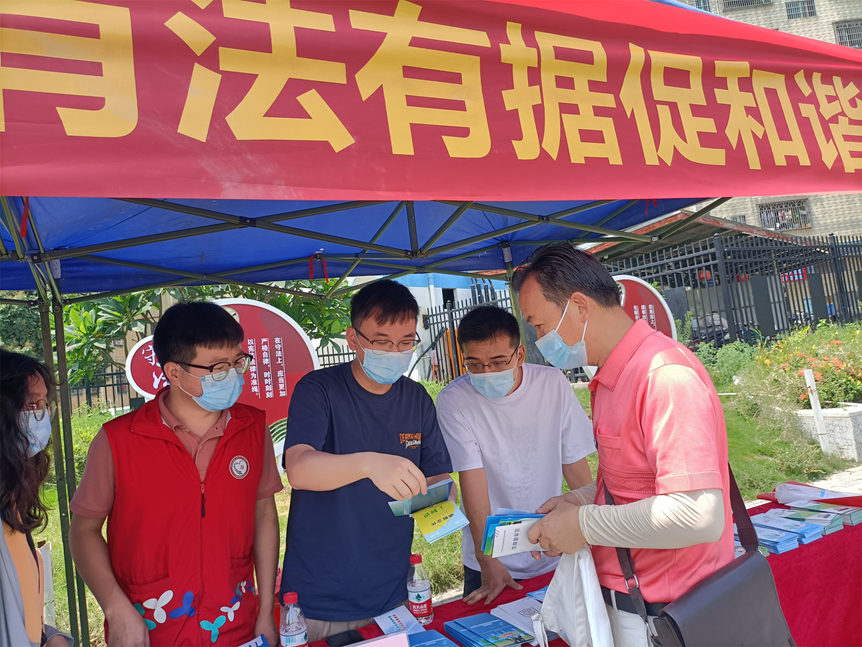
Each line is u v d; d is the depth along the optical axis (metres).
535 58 1.33
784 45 1.72
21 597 1.37
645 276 9.50
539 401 2.37
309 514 1.90
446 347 11.05
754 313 8.94
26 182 0.87
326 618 1.83
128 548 1.73
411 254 2.92
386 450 1.97
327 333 6.12
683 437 1.21
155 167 0.95
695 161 1.50
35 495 1.59
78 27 0.94
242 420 1.91
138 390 3.93
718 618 1.23
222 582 1.77
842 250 10.44
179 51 1.00
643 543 1.26
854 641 2.22
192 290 5.85
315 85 1.09
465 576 2.45
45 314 2.93
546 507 1.63
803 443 5.92
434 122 1.19
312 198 1.05
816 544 2.15
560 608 1.51
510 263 3.85
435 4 1.24
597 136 1.38
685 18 1.58
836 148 1.76
